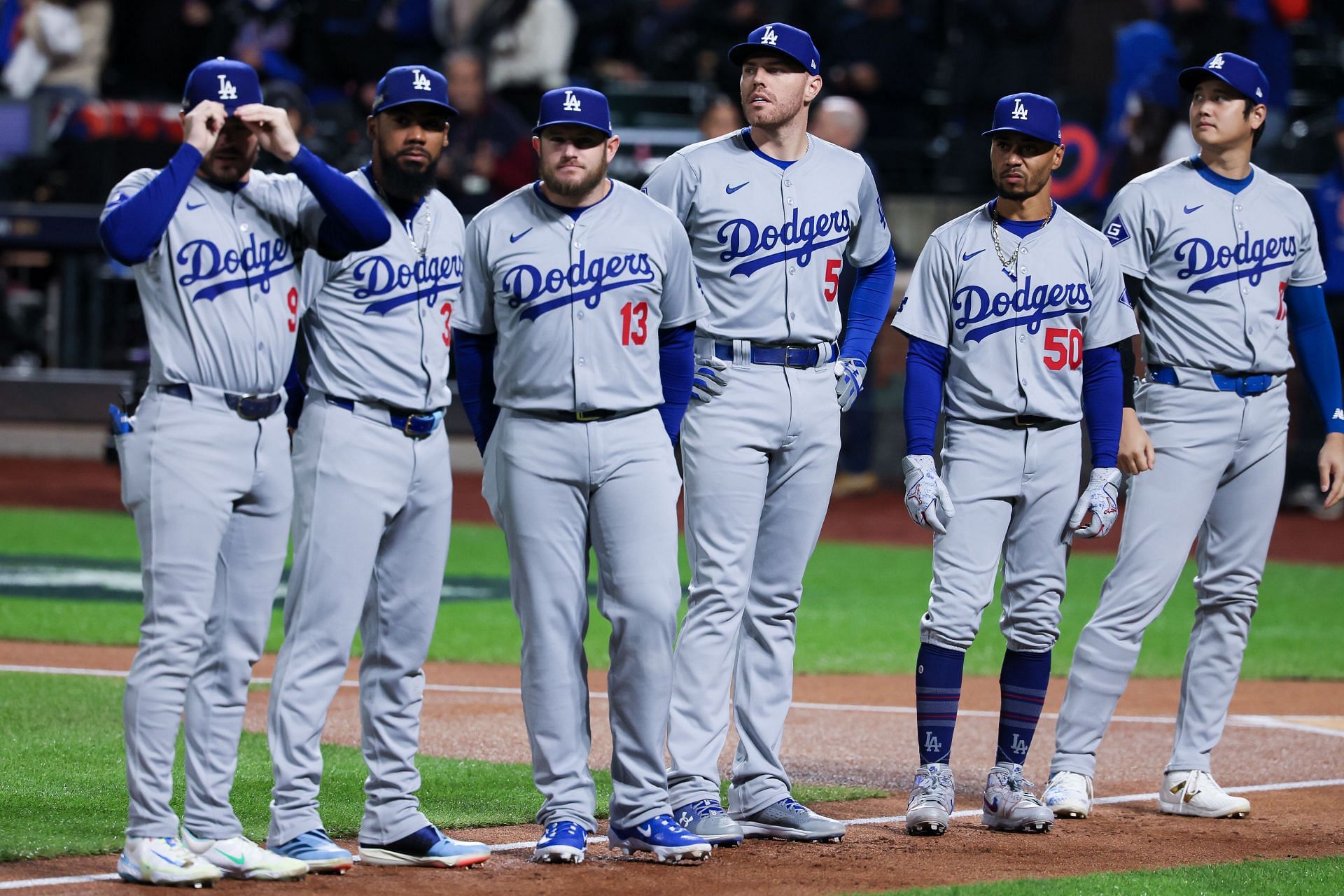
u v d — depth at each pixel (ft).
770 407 66.59
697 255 67.62
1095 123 217.36
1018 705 70.69
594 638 124.26
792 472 67.87
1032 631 70.64
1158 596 74.28
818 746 89.15
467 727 91.20
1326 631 135.64
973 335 70.23
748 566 66.90
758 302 66.80
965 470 70.38
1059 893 56.95
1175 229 74.95
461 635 123.65
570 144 60.80
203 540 55.93
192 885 55.21
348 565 58.85
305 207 57.52
